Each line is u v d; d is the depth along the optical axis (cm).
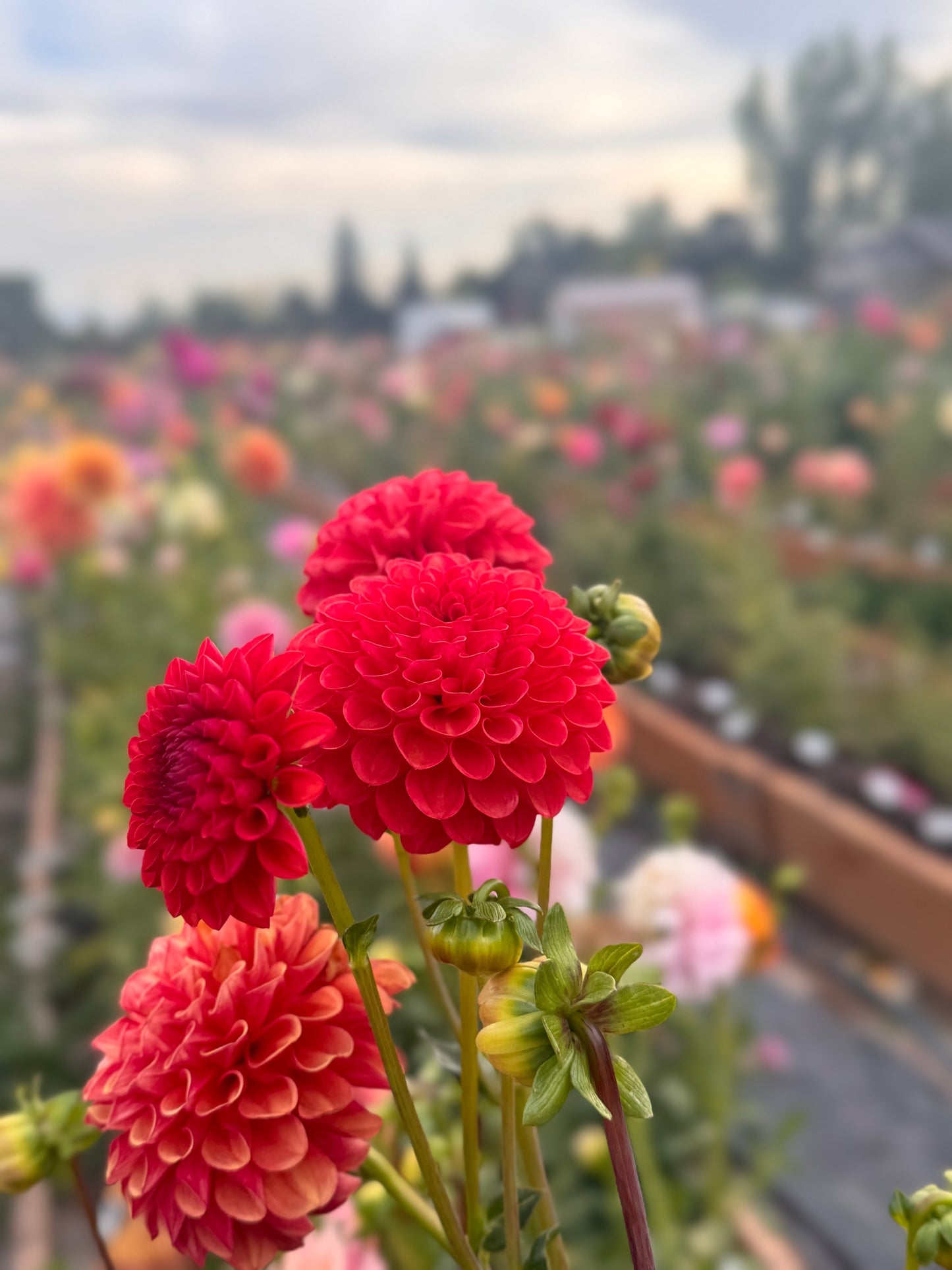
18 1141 68
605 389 1096
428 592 52
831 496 705
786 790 383
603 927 183
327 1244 82
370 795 48
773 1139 251
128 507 494
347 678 49
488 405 1032
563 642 51
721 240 2780
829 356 1012
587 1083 42
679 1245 173
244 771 44
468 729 46
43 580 480
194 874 45
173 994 54
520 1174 86
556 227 2817
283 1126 50
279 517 966
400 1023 110
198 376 773
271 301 2762
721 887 178
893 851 334
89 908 328
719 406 1001
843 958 343
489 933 45
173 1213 50
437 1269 108
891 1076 286
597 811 431
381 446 1129
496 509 66
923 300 1878
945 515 634
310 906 56
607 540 630
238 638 294
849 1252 229
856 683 457
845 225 2750
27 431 1161
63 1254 221
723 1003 184
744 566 567
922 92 2583
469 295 2867
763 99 2777
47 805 395
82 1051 269
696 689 521
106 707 347
